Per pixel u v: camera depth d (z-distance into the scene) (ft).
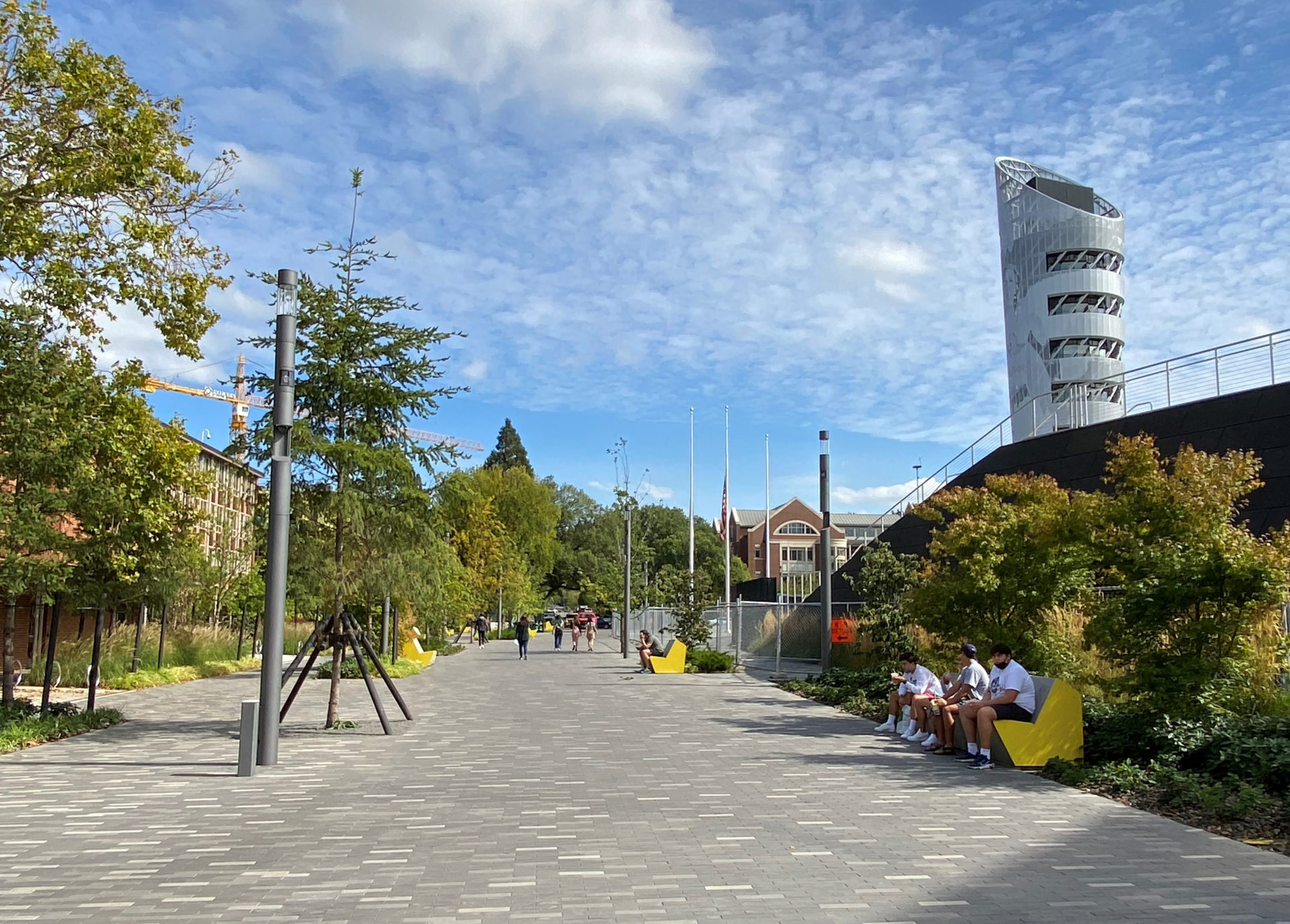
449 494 52.11
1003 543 49.85
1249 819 26.45
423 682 83.51
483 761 38.65
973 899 19.69
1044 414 115.55
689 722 52.54
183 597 88.28
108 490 49.34
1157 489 36.27
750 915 18.69
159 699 65.57
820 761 38.60
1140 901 19.53
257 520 49.62
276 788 32.76
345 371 48.78
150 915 18.84
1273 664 36.37
